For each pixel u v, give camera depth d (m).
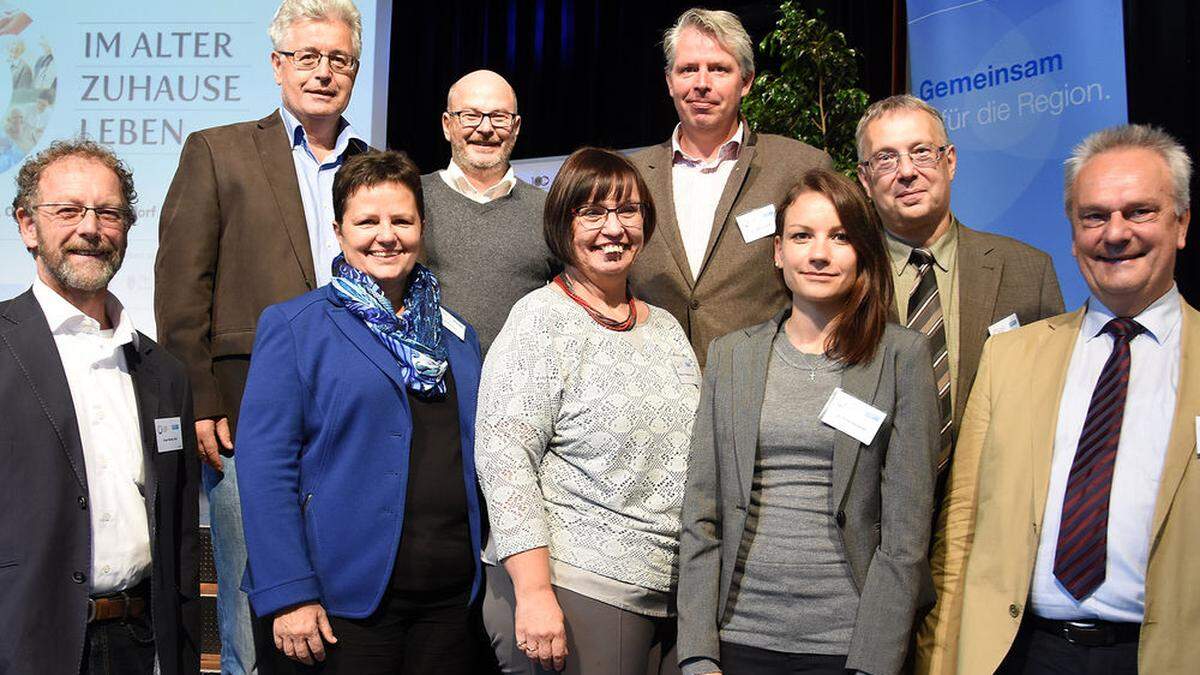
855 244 2.10
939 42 4.47
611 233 2.22
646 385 2.20
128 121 4.66
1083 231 2.03
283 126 2.93
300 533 2.14
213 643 3.84
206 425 2.71
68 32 4.70
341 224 2.28
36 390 2.08
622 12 6.05
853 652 1.96
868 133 2.63
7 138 4.67
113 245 2.19
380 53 4.69
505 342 2.24
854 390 2.06
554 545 2.14
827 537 2.02
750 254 2.77
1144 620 1.88
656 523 2.15
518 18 6.17
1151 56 4.35
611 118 6.09
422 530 2.18
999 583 2.06
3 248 4.66
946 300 2.60
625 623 2.11
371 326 2.22
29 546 2.01
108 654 2.13
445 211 3.04
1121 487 1.96
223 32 4.67
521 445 2.13
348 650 2.12
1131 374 2.00
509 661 2.21
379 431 2.18
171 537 2.25
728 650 2.05
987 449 2.16
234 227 2.79
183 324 2.70
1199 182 4.25
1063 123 4.09
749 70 2.94
